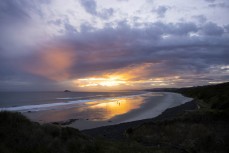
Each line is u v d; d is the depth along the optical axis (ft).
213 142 47.85
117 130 75.15
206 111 73.87
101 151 36.27
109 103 214.90
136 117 116.67
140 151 40.68
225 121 63.72
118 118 115.03
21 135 31.01
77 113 137.49
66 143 34.35
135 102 222.48
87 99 294.66
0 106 179.32
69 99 294.46
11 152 26.53
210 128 57.00
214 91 175.52
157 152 41.34
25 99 275.59
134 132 61.52
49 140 32.35
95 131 76.69
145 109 153.38
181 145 47.91
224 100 96.94
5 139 29.04
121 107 171.63
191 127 58.13
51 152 29.71
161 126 61.72
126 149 40.75
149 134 57.77
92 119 113.29
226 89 158.10
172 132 56.90
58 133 37.04
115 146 41.47
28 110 153.69
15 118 35.14
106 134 69.51
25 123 35.40
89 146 35.88
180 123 62.90
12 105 192.24
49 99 287.89
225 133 52.80
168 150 43.96
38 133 32.94
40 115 128.67
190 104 155.84
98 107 174.60
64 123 100.32
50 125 38.93
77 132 41.19
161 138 53.88
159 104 193.47
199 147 45.98
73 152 32.55
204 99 164.96
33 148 29.19
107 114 131.64
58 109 161.07
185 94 353.10
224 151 43.27
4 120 33.58
